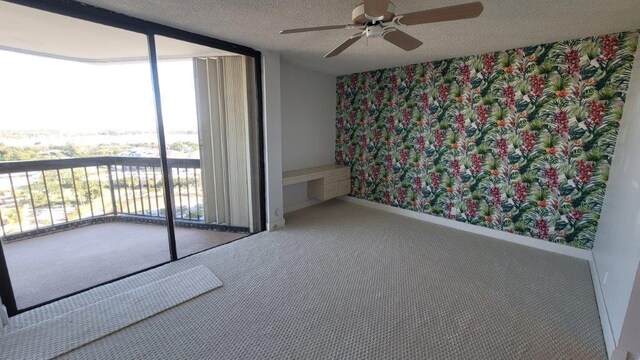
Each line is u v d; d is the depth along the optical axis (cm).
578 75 280
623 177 219
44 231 356
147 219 403
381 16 157
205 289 238
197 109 352
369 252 311
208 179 372
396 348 178
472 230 374
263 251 312
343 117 504
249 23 240
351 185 511
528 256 303
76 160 368
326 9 208
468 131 362
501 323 200
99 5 208
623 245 187
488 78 337
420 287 244
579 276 262
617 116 264
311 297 229
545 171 312
